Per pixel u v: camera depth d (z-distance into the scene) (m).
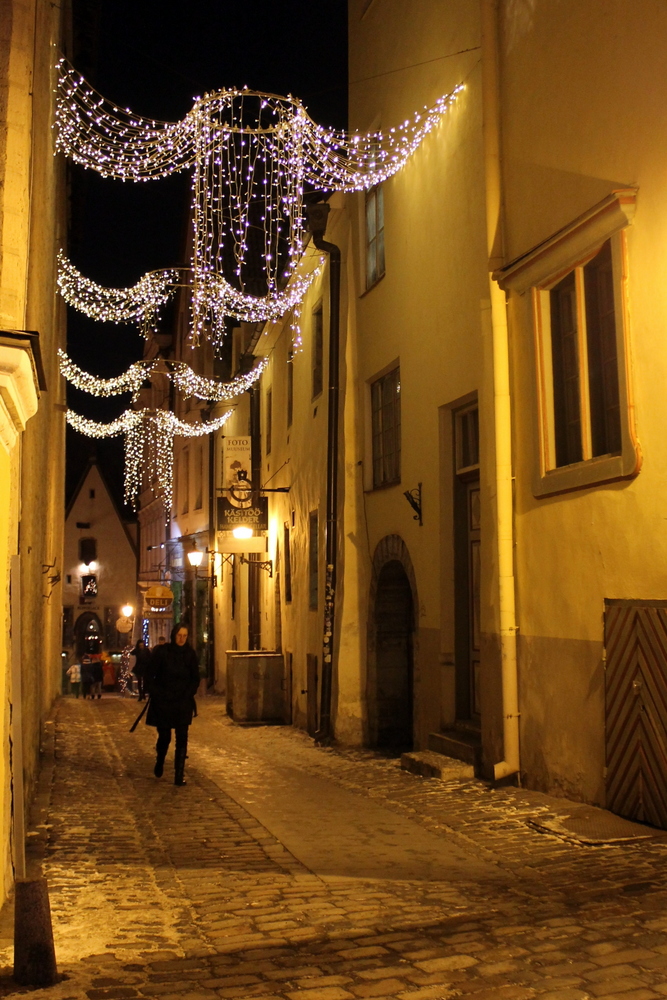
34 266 7.62
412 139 11.94
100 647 52.25
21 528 7.09
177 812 8.31
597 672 7.68
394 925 4.78
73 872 6.12
